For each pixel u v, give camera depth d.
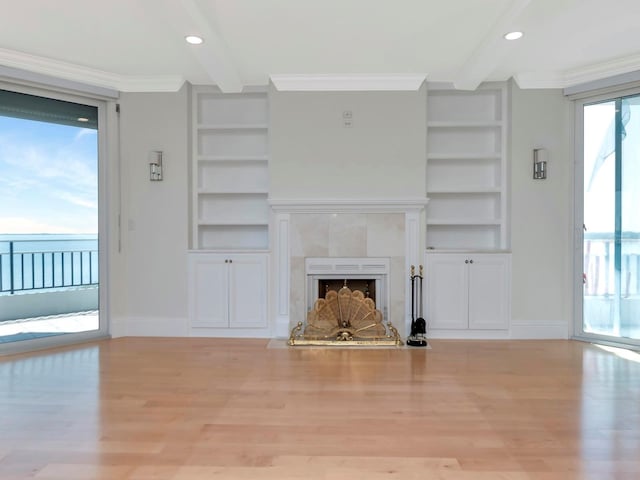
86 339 4.09
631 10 2.89
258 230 4.66
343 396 2.75
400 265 4.20
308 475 1.87
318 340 4.04
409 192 4.19
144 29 3.21
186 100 4.27
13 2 2.81
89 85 4.04
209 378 3.08
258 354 3.69
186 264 4.29
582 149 4.13
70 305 4.11
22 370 3.25
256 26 3.13
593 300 4.11
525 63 3.85
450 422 2.38
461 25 3.12
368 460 1.99
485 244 4.59
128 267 4.30
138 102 4.26
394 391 2.84
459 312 4.21
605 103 4.02
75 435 2.23
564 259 4.19
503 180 4.33
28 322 3.90
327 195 4.21
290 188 4.22
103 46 3.51
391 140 4.19
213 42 3.20
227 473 1.88
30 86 3.82
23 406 2.59
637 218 3.87
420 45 3.46
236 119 4.64
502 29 3.05
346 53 3.62
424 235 4.21
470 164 4.59
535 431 2.28
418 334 4.03
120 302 4.29
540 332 4.21
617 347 3.89
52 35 3.31
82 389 2.87
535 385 2.95
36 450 2.08
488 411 2.53
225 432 2.26
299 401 2.67
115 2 2.81
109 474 1.88
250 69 3.96
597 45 3.47
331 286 4.47
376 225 4.20
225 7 2.86
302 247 4.22
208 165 4.64
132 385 2.94
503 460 2.00
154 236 4.29
